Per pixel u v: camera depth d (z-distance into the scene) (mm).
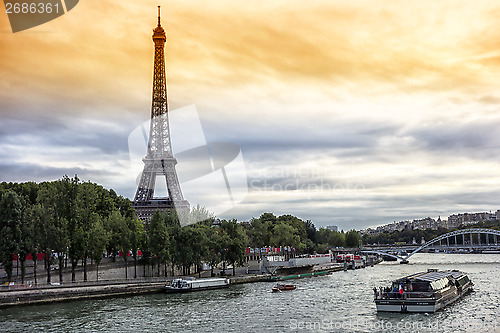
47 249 145000
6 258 135375
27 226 143000
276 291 155000
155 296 143125
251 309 116312
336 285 179375
